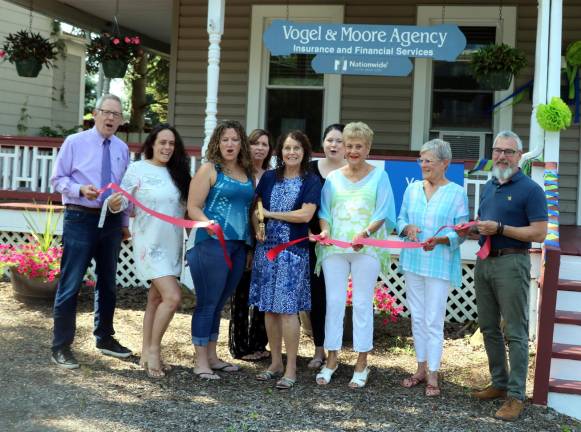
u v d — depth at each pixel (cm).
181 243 466
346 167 468
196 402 420
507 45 764
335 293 455
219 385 454
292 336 452
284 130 909
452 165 648
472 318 655
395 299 673
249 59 905
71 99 1470
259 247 458
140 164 458
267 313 467
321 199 464
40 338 535
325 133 505
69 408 399
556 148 555
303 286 451
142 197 450
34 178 789
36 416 384
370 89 884
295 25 714
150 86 2155
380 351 554
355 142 446
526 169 583
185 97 924
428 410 424
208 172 447
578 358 456
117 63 873
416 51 698
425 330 463
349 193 454
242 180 457
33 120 1333
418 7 862
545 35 582
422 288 459
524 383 418
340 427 391
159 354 465
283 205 448
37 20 1309
